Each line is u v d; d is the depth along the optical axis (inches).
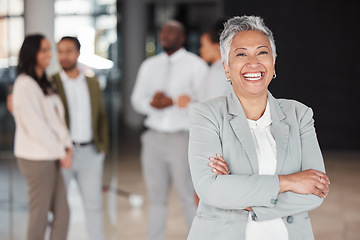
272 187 79.4
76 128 174.4
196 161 83.7
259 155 84.9
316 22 476.1
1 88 175.0
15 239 180.5
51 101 161.6
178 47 193.8
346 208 266.2
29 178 158.2
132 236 213.2
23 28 175.8
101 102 180.1
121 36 650.8
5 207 181.8
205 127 85.1
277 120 86.0
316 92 482.3
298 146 85.6
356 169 375.6
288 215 82.3
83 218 218.4
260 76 82.7
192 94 194.5
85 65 179.5
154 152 186.4
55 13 180.5
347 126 478.9
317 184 80.7
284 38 477.1
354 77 476.1
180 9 709.9
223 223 82.4
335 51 478.9
